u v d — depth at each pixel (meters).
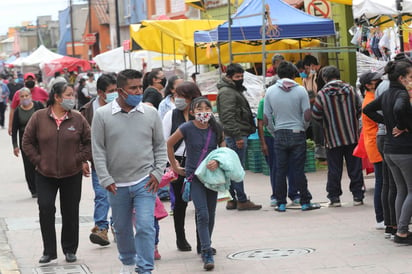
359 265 13.93
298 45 33.09
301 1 37.72
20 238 18.34
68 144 15.08
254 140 27.52
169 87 19.08
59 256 16.22
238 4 40.66
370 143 16.59
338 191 20.03
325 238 16.50
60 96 15.02
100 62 55.38
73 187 15.34
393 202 15.77
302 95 19.61
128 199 12.96
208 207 14.67
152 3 72.25
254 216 19.58
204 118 14.34
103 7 105.06
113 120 12.84
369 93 16.77
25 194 26.17
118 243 13.20
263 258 14.99
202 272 14.20
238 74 20.06
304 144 19.80
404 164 14.75
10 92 66.69
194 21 33.38
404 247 15.17
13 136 24.33
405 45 24.30
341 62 35.19
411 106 14.39
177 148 15.93
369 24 25.70
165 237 17.59
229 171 14.27
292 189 20.67
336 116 19.48
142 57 52.12
